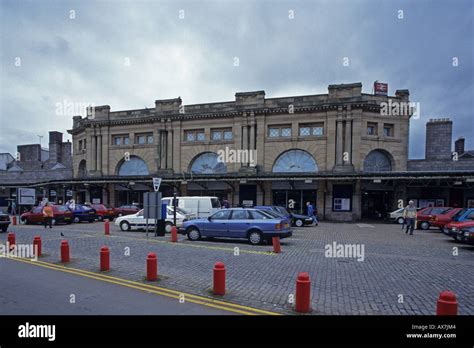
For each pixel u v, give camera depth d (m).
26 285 7.09
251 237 13.41
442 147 30.80
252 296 6.46
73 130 39.97
